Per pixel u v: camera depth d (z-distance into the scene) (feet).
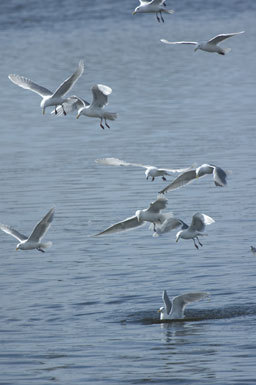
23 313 73.72
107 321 71.67
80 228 97.76
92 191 114.32
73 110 74.23
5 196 112.98
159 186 116.26
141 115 176.45
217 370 61.11
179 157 132.98
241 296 76.54
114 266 85.20
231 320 71.26
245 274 81.76
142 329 69.82
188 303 72.54
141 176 122.52
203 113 176.14
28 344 67.00
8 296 77.87
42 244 66.23
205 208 104.22
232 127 158.92
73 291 78.79
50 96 71.46
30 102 199.11
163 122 167.43
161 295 77.10
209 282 80.12
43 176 123.95
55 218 102.17
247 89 208.13
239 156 132.36
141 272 83.30
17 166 131.85
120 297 76.95
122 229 61.87
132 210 104.06
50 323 71.46
